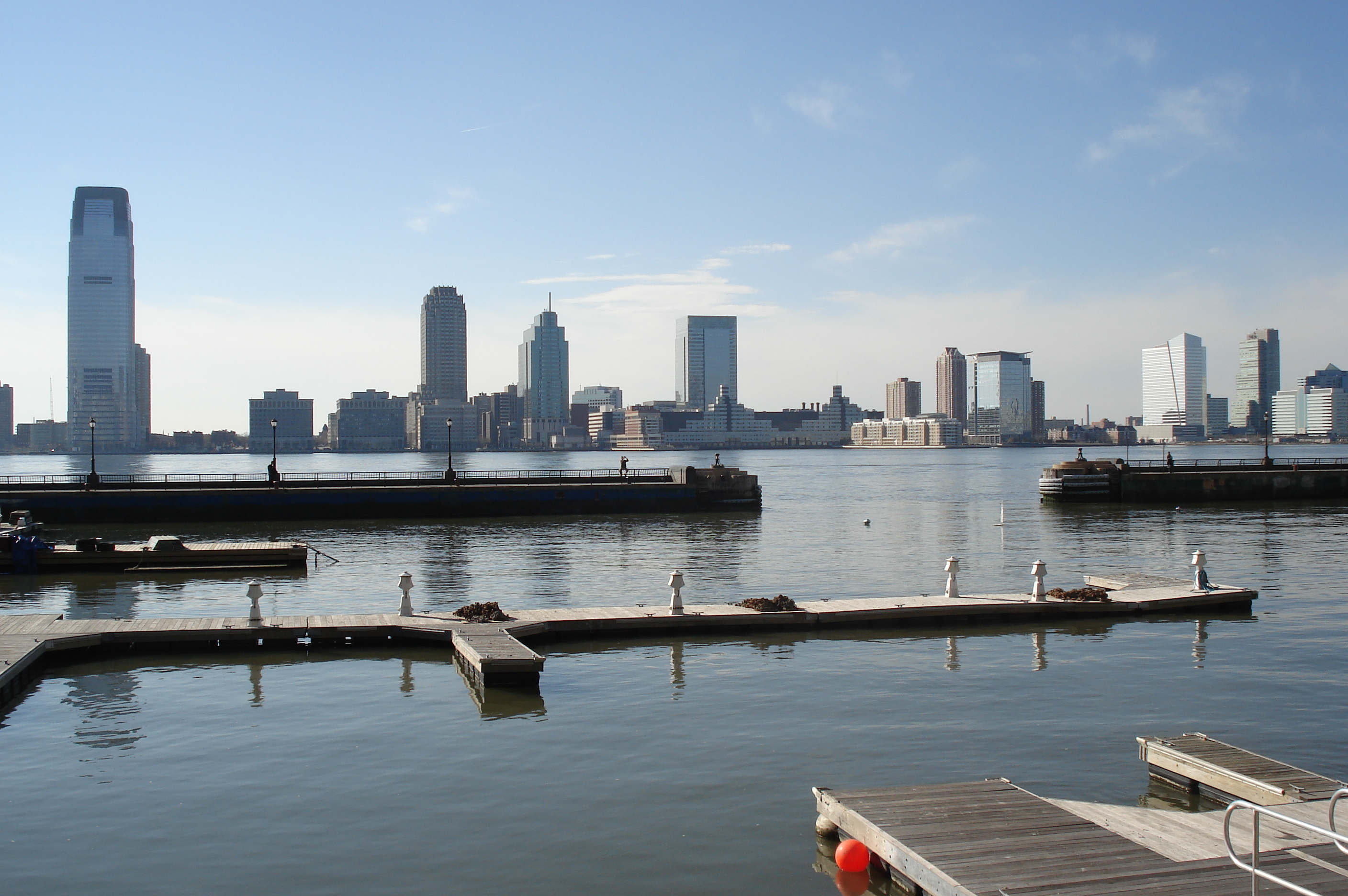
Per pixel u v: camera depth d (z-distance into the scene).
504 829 17.95
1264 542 67.12
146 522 86.12
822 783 20.06
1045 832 15.40
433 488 91.81
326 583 49.22
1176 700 26.11
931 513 97.69
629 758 21.72
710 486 98.00
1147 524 82.88
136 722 24.80
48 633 32.41
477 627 33.28
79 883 16.03
